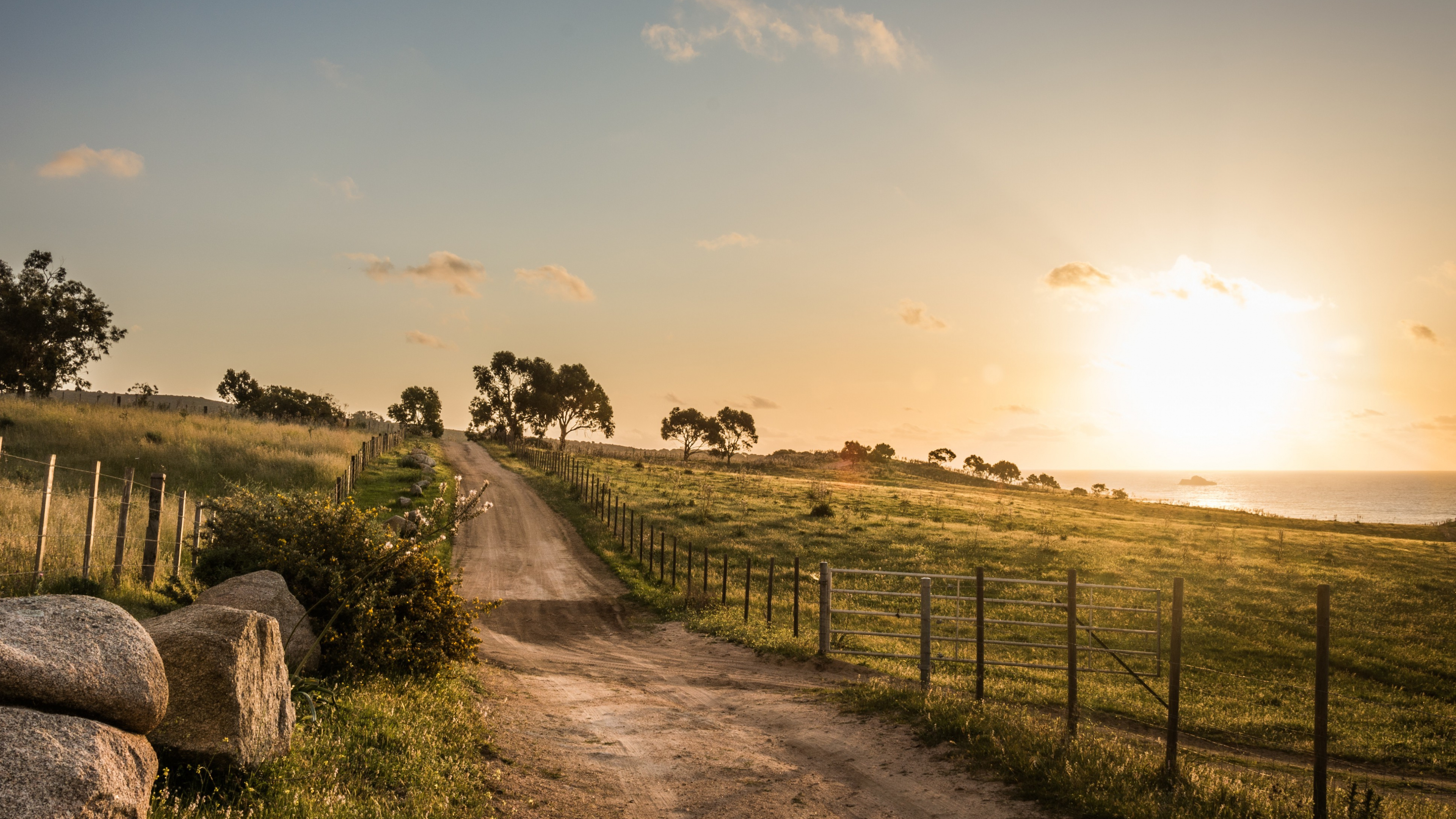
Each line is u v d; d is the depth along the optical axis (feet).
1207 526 186.50
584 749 30.32
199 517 53.26
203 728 17.52
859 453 460.14
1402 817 27.66
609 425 469.98
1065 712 43.50
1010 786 25.39
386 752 23.48
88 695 13.37
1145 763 27.14
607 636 71.05
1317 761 21.98
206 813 16.12
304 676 28.35
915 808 24.07
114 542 47.19
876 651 60.59
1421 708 55.83
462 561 108.88
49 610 14.38
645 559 108.88
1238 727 46.42
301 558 32.55
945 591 90.48
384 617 33.65
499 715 34.78
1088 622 77.15
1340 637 74.79
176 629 18.20
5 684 12.41
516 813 22.08
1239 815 22.66
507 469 245.86
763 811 23.66
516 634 70.23
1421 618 83.25
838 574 99.50
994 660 60.80
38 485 68.39
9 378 153.79
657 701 41.11
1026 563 107.86
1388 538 173.27
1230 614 81.92
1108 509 243.19
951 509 188.03
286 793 17.89
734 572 101.04
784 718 35.81
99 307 164.45
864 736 31.73
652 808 23.90
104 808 12.31
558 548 121.19
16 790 11.19
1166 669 63.87
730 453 481.05
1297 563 117.60
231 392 329.72
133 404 195.83
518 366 447.83
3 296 151.43
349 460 145.89
